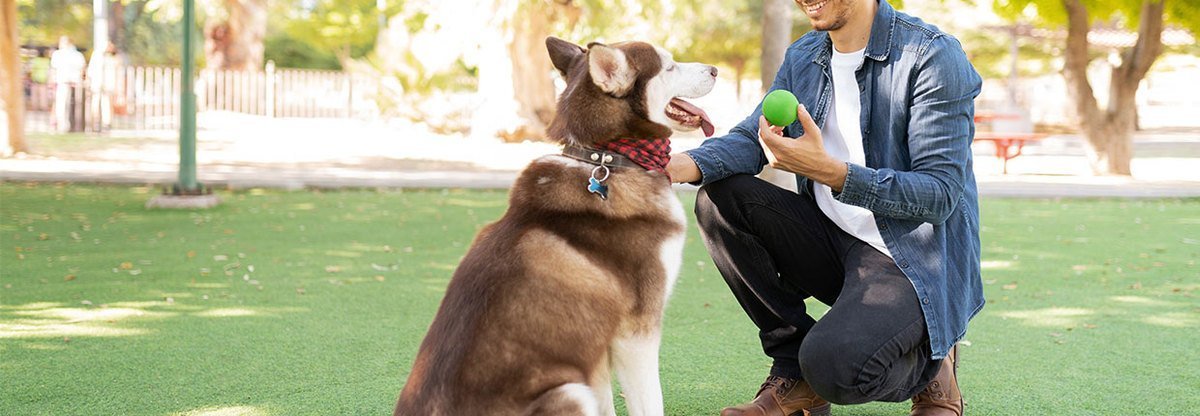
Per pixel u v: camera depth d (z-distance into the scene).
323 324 4.84
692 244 7.65
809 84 3.37
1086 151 14.47
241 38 28.17
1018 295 5.65
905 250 3.01
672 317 5.03
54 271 6.19
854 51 3.22
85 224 8.28
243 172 12.86
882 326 2.86
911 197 2.87
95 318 4.93
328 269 6.36
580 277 2.79
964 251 3.09
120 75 22.34
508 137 19.28
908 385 3.00
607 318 2.82
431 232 8.14
